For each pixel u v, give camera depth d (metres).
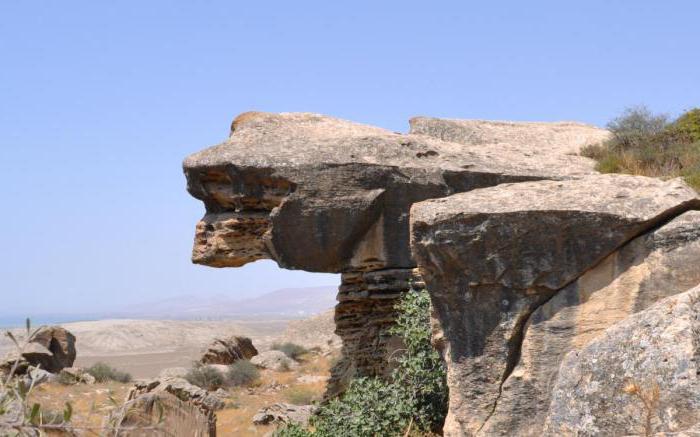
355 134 17.53
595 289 9.05
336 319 16.88
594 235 8.98
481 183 15.95
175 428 10.24
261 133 17.45
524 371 9.16
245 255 17.00
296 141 16.73
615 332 7.66
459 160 16.33
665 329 7.30
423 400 12.32
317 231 15.76
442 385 12.23
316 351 40.62
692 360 6.95
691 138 18.47
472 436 9.27
